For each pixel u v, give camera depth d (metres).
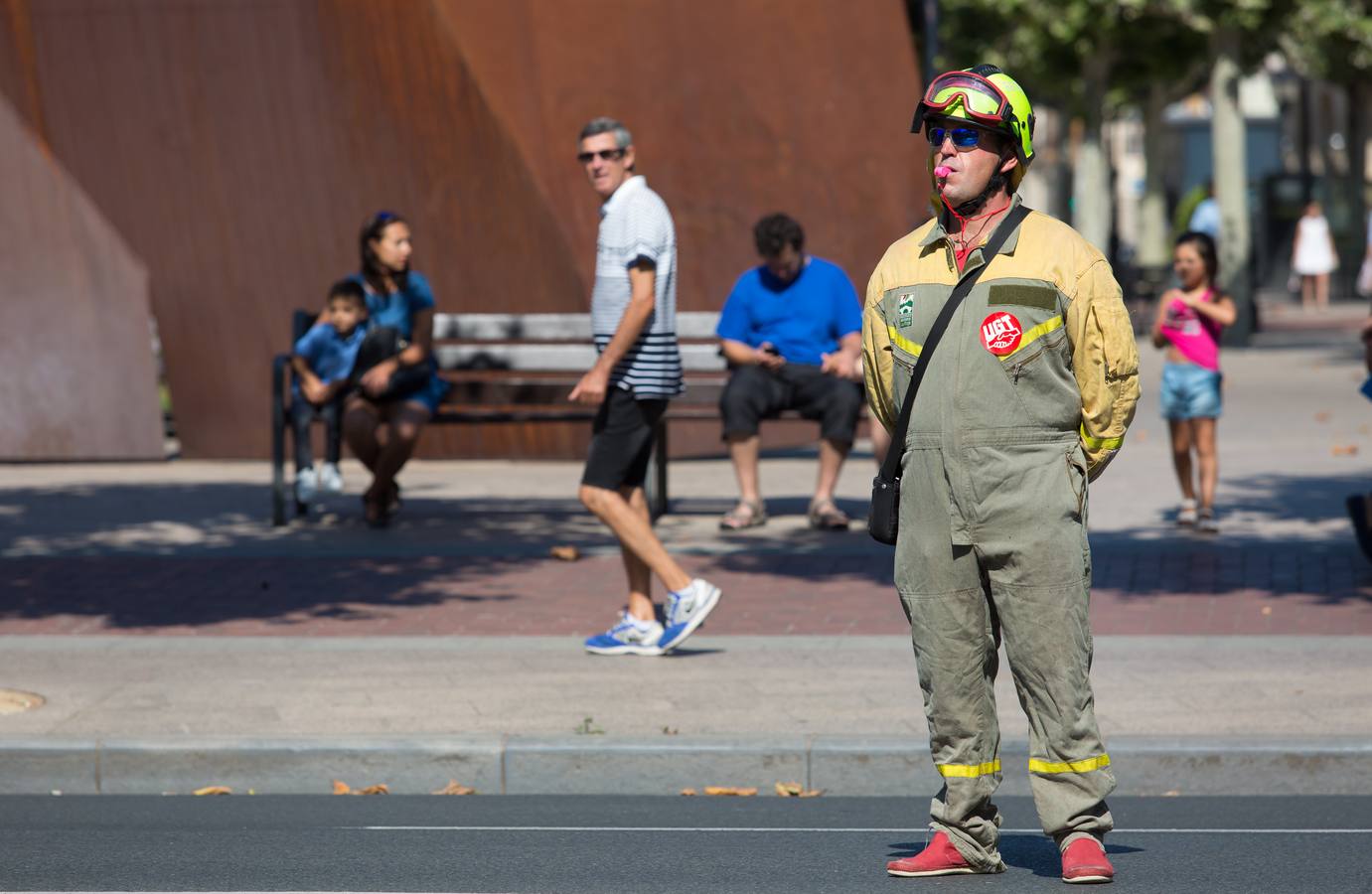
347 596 30.59
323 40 46.94
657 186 48.44
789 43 48.28
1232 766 20.41
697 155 48.41
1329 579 30.42
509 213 47.06
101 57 47.69
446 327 40.56
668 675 24.36
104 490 44.09
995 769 16.53
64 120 48.09
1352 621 27.19
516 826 19.16
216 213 48.16
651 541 25.50
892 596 30.02
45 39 47.75
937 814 16.56
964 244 15.77
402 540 36.28
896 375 16.09
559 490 43.62
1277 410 56.94
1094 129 109.25
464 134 46.88
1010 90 15.50
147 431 48.47
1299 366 73.38
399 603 29.97
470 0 46.97
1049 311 15.48
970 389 15.59
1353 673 23.69
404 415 37.31
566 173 47.78
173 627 28.14
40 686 24.06
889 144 48.56
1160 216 127.62
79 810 20.19
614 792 20.94
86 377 48.44
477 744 21.05
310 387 38.06
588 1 47.69
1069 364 15.73
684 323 38.53
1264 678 23.52
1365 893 16.23
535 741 21.11
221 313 48.53
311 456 39.06
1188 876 16.78
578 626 28.02
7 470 48.25
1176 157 181.88
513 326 40.47
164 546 35.69
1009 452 15.60
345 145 47.38
